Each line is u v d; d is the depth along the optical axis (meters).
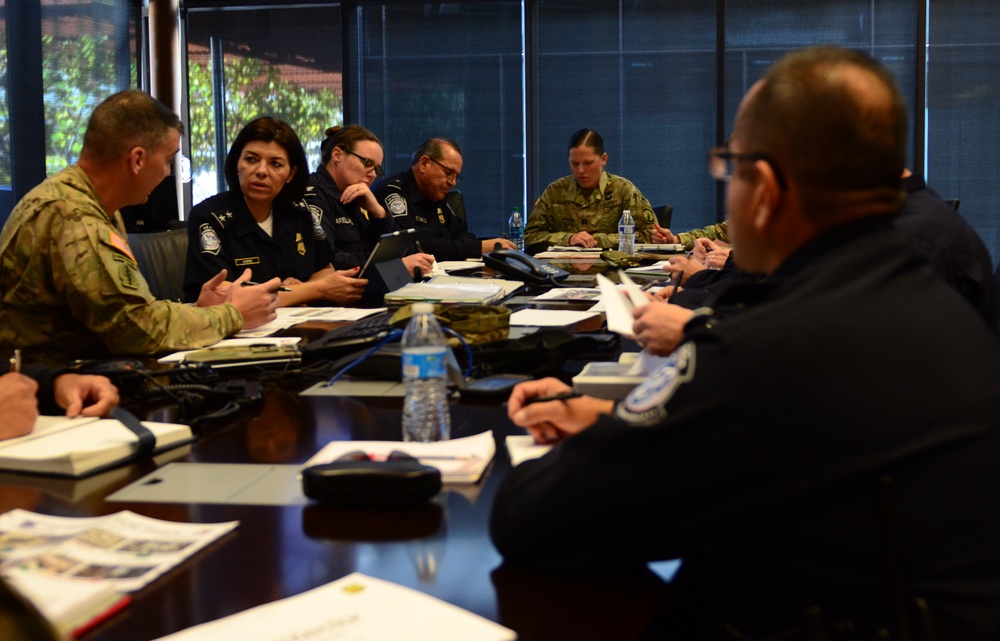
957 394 0.85
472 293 2.87
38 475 1.27
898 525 0.83
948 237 1.65
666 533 0.86
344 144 4.23
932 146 6.96
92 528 1.04
